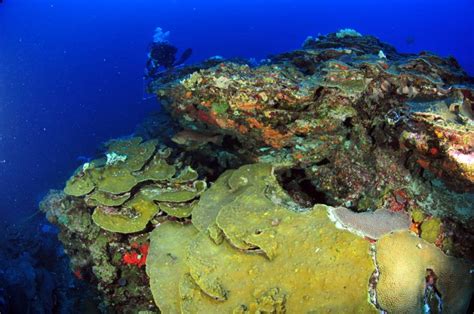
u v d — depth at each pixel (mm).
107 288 2666
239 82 2182
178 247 2305
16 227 5168
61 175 7285
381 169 2131
